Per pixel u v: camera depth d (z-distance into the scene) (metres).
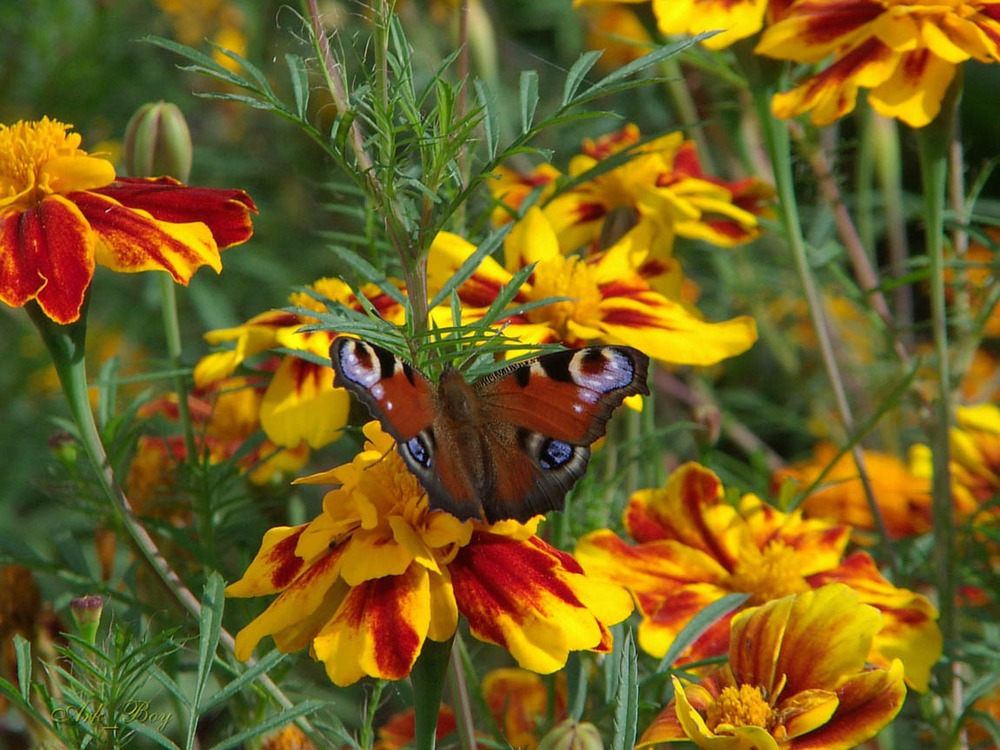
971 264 0.76
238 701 0.70
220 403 0.77
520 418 0.63
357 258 0.66
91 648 0.63
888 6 0.72
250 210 0.67
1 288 0.64
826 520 0.78
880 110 0.70
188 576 0.72
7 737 0.71
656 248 0.76
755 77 0.74
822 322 0.75
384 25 0.62
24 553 0.71
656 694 0.69
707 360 0.70
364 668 0.60
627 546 0.71
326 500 0.62
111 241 0.65
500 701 0.75
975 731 0.76
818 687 0.64
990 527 0.75
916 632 0.68
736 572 0.71
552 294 0.71
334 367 0.61
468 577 0.62
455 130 0.63
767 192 0.80
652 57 0.63
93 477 0.74
